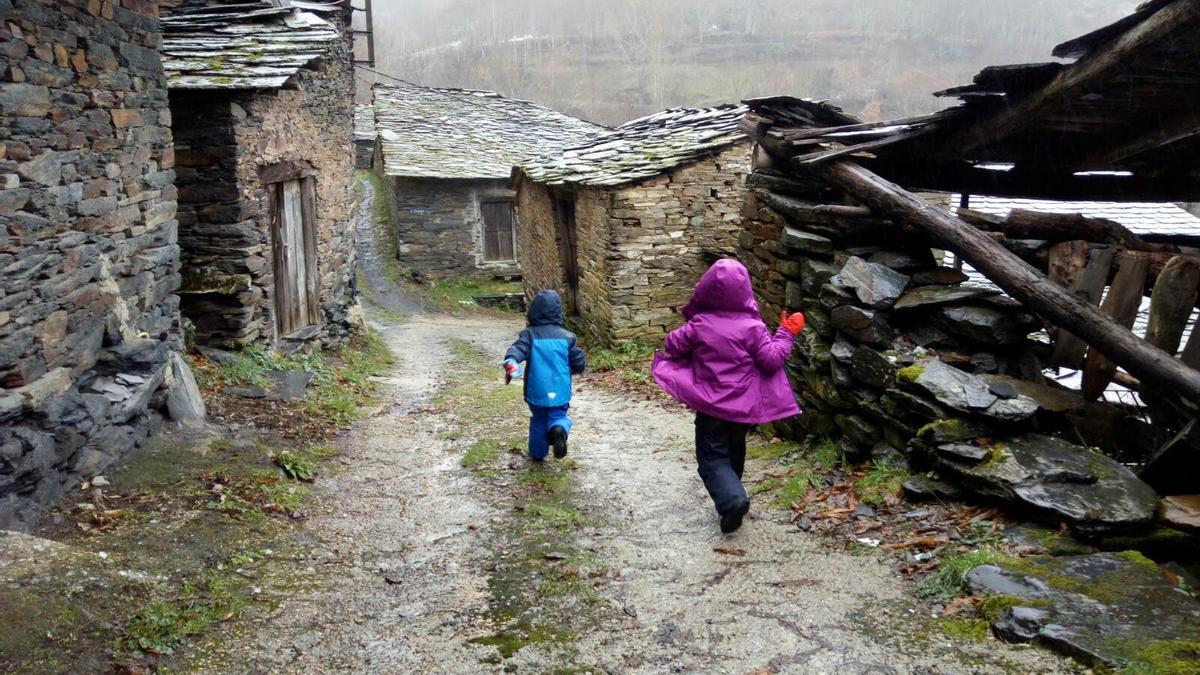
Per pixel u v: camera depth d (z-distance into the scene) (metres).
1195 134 5.25
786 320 4.52
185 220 8.34
